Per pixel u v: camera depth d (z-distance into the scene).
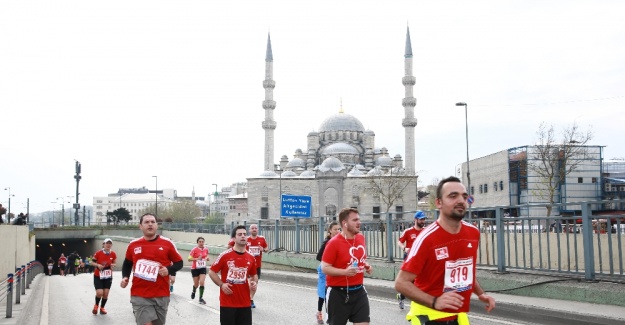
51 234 76.75
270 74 125.69
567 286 13.46
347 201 111.75
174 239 76.88
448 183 5.27
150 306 9.42
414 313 5.47
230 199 148.12
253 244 17.12
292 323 13.50
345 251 8.80
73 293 24.02
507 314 13.24
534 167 66.06
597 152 67.00
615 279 13.05
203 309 16.69
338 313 8.80
